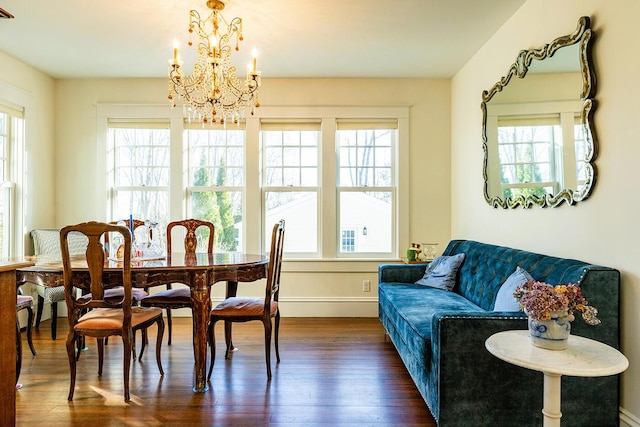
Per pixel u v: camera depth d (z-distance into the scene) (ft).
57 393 7.44
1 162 11.33
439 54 11.26
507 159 9.21
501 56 9.66
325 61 11.76
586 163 6.48
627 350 5.70
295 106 13.25
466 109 12.00
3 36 9.98
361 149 13.55
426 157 13.38
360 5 8.48
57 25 9.37
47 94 12.81
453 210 13.19
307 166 13.56
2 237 11.34
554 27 7.47
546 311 4.65
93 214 13.15
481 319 5.67
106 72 12.61
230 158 13.56
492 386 5.67
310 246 13.58
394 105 13.28
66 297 7.11
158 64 11.94
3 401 4.42
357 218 13.55
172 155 13.29
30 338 9.22
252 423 6.40
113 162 13.44
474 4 8.51
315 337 10.84
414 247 12.34
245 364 8.86
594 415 5.76
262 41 10.28
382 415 6.65
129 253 6.97
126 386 7.14
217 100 8.62
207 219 13.52
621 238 5.83
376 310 13.15
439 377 5.69
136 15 8.90
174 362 9.00
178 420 6.48
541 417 5.65
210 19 8.96
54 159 13.12
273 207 13.56
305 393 7.46
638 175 5.53
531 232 8.29
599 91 6.28
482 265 9.07
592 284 5.79
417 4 8.48
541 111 7.76
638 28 5.51
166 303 8.95
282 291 13.21
